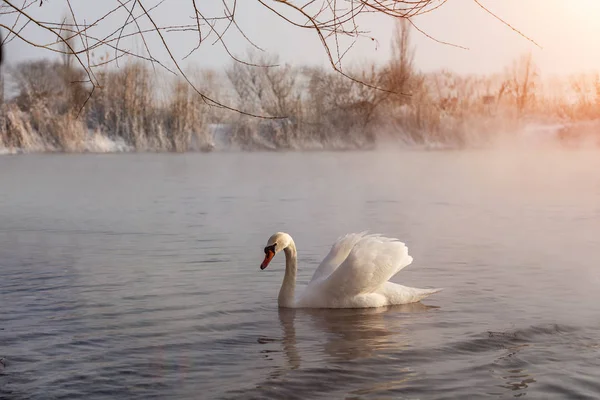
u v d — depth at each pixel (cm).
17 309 943
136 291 1051
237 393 648
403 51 4528
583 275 1148
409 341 798
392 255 964
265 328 859
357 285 947
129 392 651
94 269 1219
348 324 874
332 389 657
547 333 824
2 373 696
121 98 5422
